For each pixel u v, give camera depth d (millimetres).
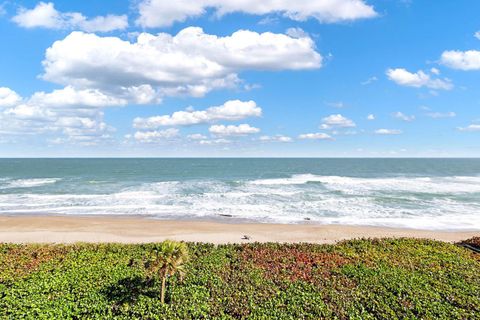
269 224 30219
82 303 12672
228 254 19281
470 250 20734
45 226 28578
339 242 22469
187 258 13227
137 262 17531
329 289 14477
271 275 15977
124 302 12883
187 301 12977
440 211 36281
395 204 39938
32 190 51438
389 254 19469
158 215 33938
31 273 15688
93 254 18688
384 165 158125
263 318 12070
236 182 62781
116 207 37750
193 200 42219
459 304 13227
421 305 13109
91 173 90562
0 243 21297
